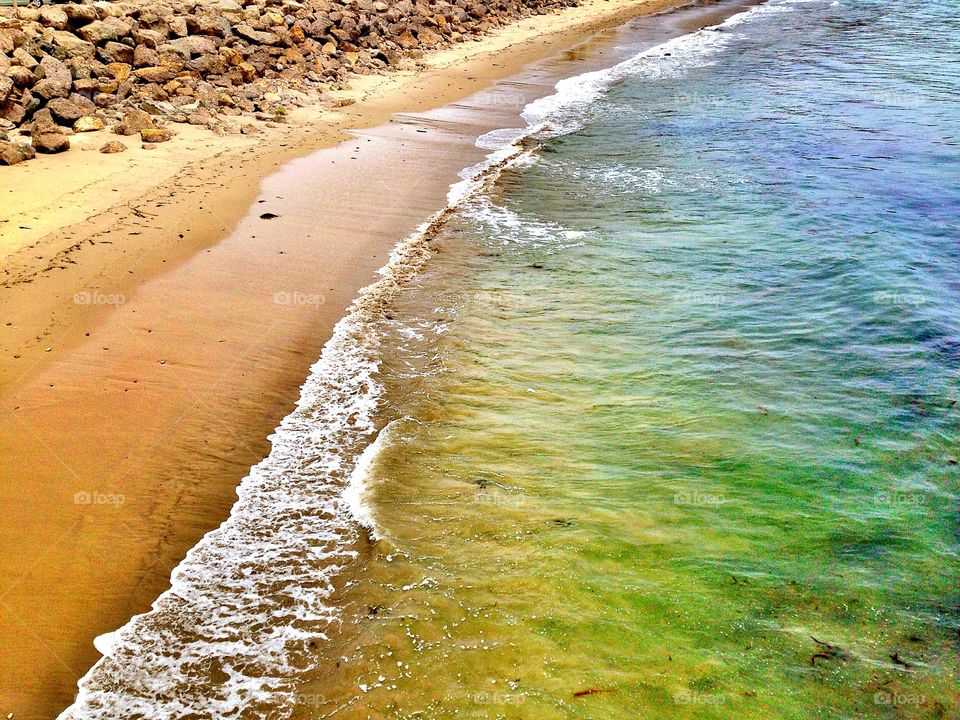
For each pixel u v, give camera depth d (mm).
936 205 14695
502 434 8086
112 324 9867
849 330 9969
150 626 5953
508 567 6309
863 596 6020
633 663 5453
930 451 7691
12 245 11680
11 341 9352
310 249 12445
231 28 23125
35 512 6930
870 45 32219
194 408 8461
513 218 14047
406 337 10055
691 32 35969
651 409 8461
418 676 5395
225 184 14812
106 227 12523
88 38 19016
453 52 29969
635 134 19688
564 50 31422
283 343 9797
